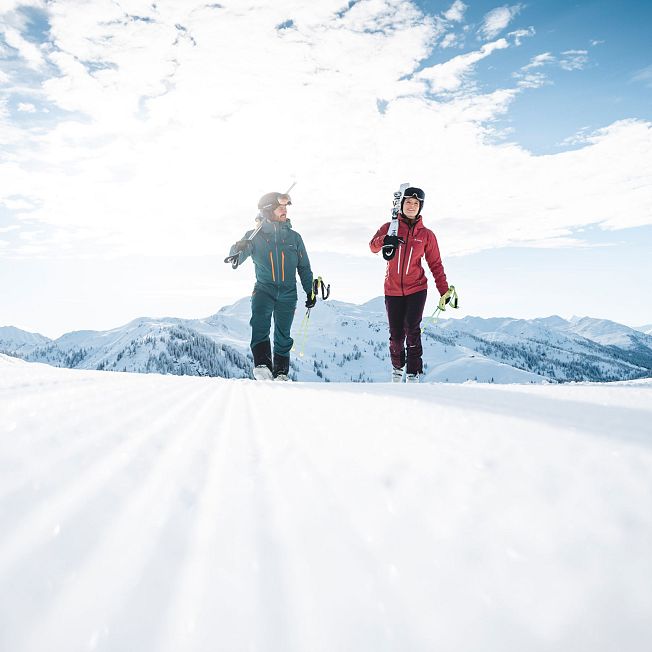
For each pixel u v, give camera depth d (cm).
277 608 32
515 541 37
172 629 29
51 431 89
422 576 35
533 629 26
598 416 83
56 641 27
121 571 38
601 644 23
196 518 53
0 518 47
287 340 622
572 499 43
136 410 137
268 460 83
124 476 67
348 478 65
